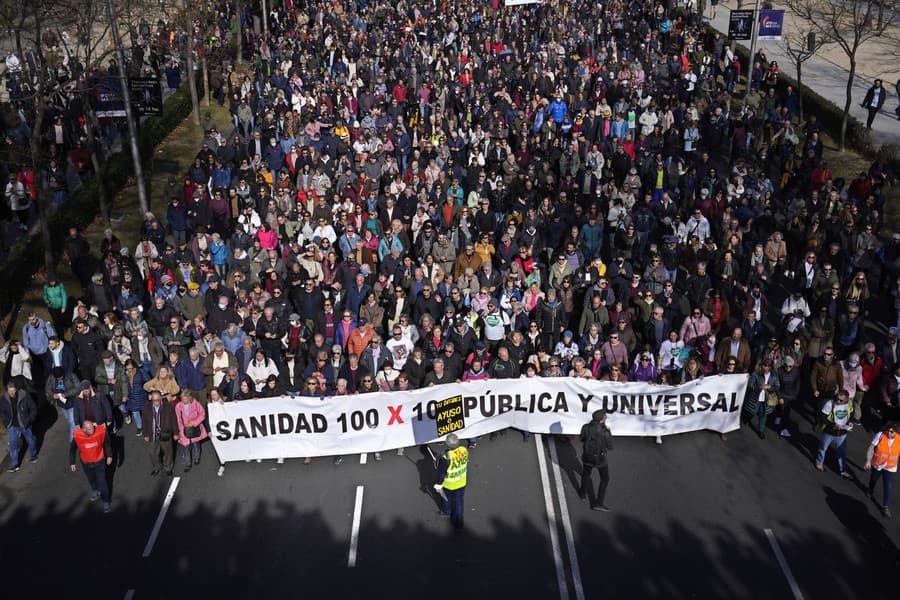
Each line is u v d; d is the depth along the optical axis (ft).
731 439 58.29
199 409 53.78
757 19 116.37
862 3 147.95
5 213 84.48
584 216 78.84
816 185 89.66
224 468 55.26
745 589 45.32
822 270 70.69
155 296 66.33
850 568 46.85
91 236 86.43
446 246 73.61
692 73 122.72
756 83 122.93
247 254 72.64
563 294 68.18
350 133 101.04
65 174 89.45
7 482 54.39
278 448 55.16
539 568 46.62
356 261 71.77
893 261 73.72
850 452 57.16
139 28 124.47
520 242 76.64
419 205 81.46
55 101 95.55
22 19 78.95
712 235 82.94
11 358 57.93
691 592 45.03
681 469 55.06
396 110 109.70
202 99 125.70
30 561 47.47
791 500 52.21
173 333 59.47
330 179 90.07
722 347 59.57
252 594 44.86
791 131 100.17
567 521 50.24
